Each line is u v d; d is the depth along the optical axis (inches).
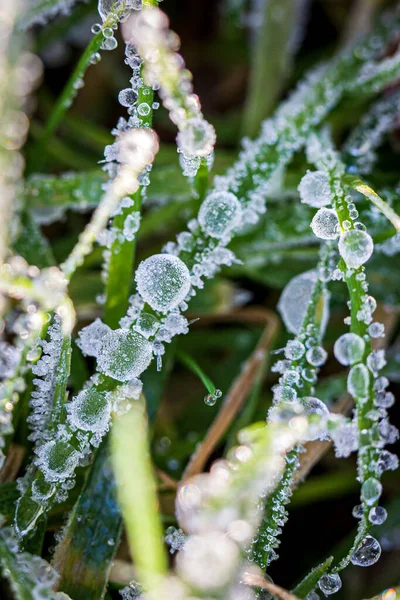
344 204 3.2
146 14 3.2
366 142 3.8
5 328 3.6
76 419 3.1
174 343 3.4
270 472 3.1
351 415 3.6
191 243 3.3
